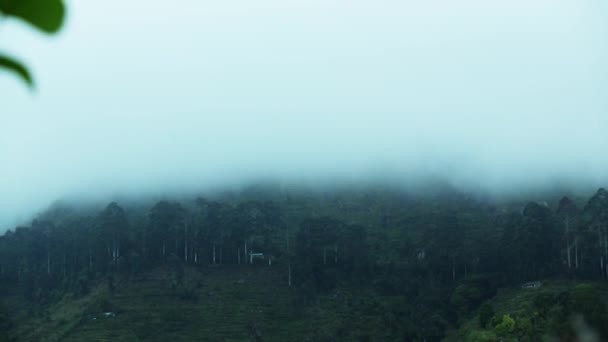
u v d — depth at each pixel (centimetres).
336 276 9731
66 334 8188
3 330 8694
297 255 10062
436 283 9525
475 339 6619
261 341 8244
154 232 10019
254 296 9262
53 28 234
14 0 230
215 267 10075
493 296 8750
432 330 8106
